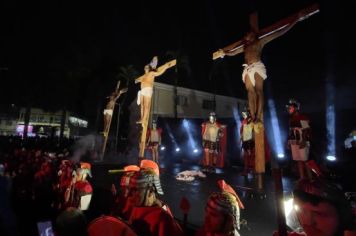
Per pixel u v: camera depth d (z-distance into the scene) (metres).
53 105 36.62
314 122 18.64
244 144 8.73
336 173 10.49
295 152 6.85
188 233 4.43
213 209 2.49
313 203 1.69
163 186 8.10
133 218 3.13
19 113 47.59
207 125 11.51
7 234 5.18
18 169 11.66
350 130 17.53
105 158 19.06
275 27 6.72
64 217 2.88
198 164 16.83
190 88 34.41
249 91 6.89
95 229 2.84
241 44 7.39
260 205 5.73
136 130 31.11
